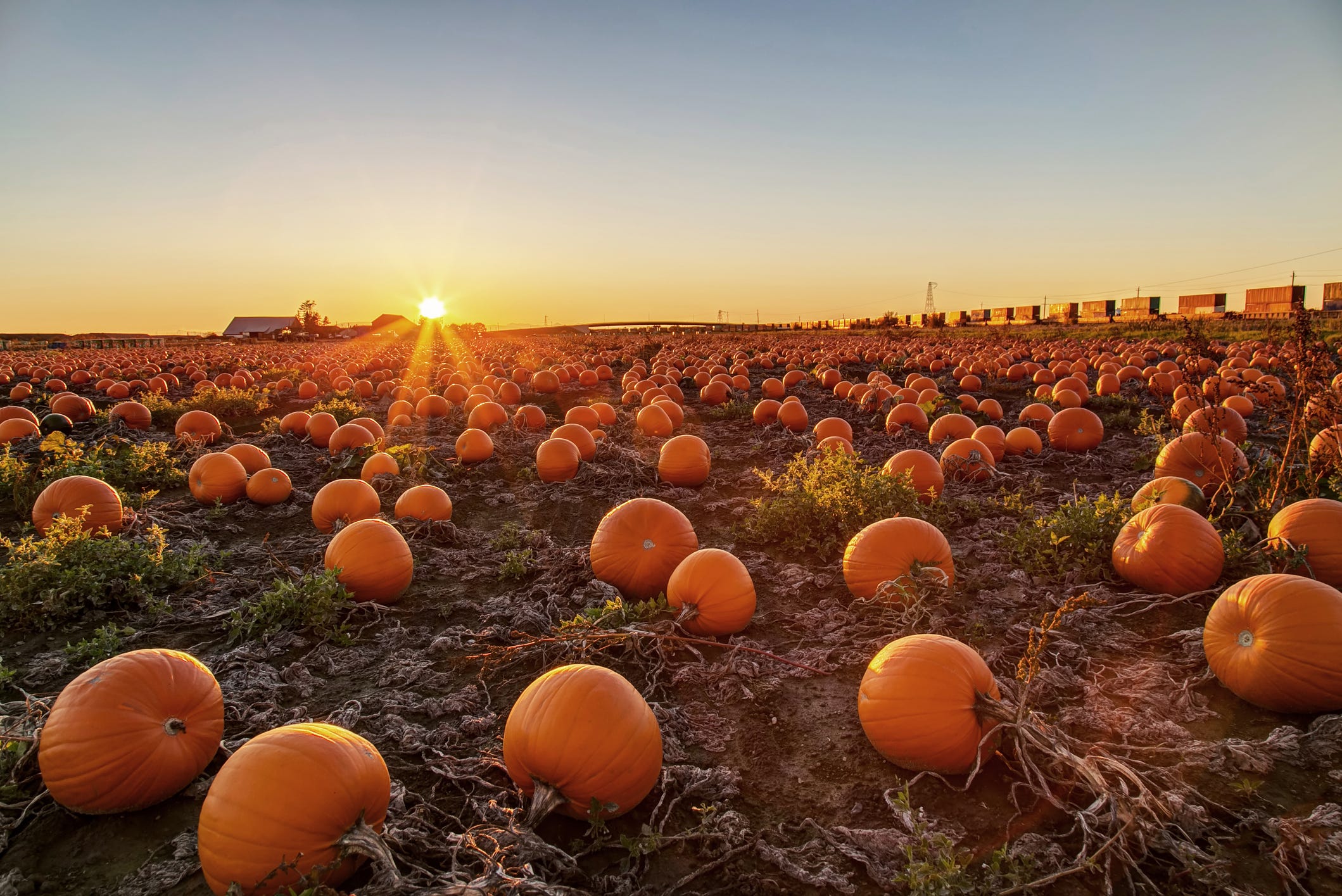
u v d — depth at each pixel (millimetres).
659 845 3596
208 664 5410
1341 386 8055
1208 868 3285
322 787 3178
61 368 29438
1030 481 10703
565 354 40344
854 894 3371
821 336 60094
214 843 3133
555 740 3559
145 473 11180
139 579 6441
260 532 9133
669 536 6480
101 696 3809
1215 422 8008
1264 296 50188
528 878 3121
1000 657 5242
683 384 25438
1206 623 4949
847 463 8742
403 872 3410
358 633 6094
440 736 4543
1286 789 3848
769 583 7020
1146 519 6297
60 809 3922
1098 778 3490
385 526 6762
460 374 25938
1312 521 5980
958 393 21281
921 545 6031
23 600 6102
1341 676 4246
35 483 9867
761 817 3891
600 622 5551
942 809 3869
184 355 45562
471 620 6359
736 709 4883
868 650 5492
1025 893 3225
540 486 11094
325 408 17828
